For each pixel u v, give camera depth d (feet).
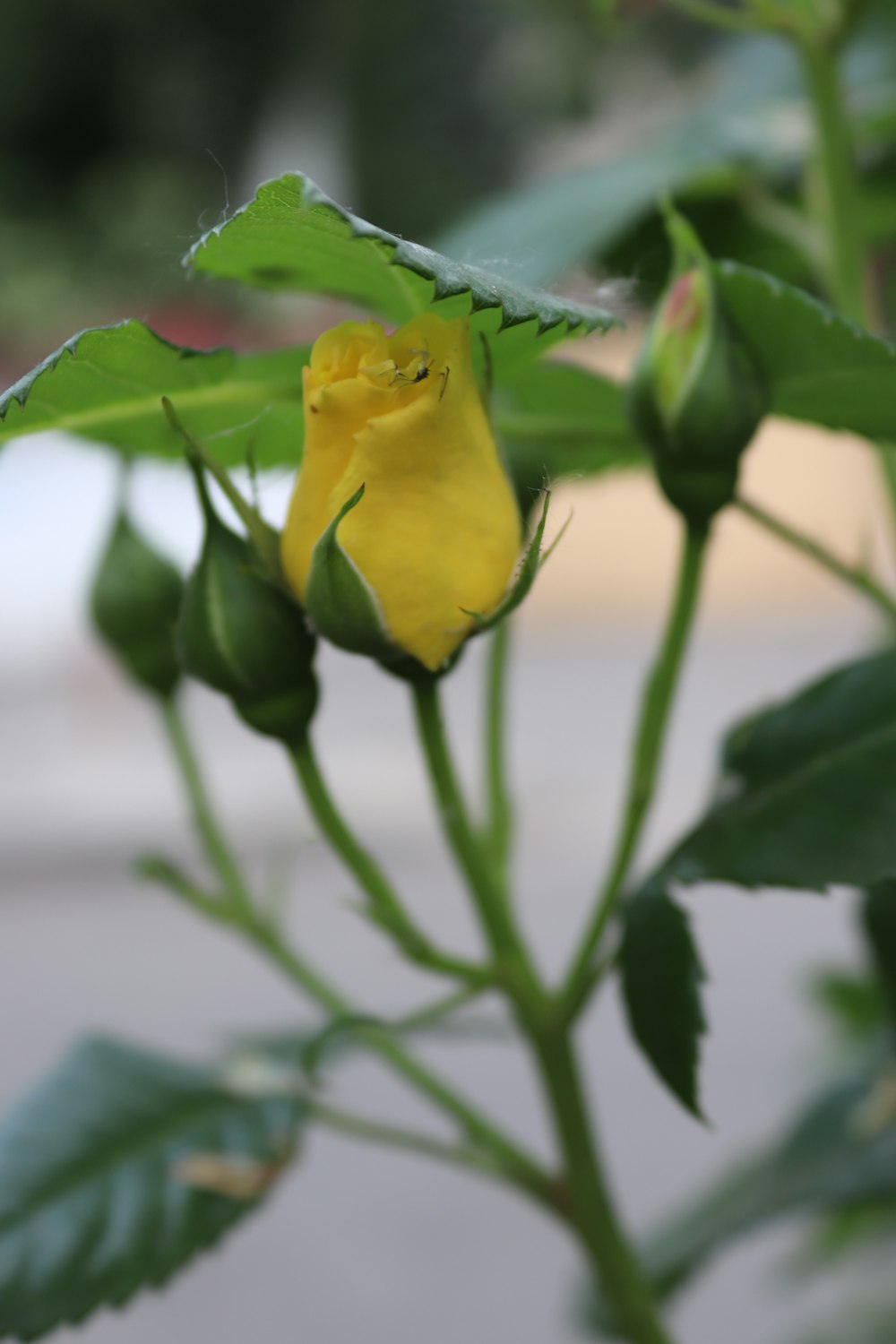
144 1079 1.32
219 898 1.32
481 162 16.90
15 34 20.26
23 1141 1.30
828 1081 1.46
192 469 1.12
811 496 7.93
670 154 1.46
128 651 1.32
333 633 1.09
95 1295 1.25
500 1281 4.40
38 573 12.30
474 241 1.45
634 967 1.16
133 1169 1.29
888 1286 1.66
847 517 7.85
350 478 1.07
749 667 12.25
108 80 21.11
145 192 19.84
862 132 1.40
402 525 1.08
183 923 7.06
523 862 7.42
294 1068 1.34
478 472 1.08
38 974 6.50
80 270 19.38
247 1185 1.28
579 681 12.41
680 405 1.15
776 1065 5.00
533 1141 4.79
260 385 1.16
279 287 1.12
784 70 1.48
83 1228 1.27
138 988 6.25
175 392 1.14
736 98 1.49
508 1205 4.82
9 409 1.11
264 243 1.07
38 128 21.02
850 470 7.81
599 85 3.18
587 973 1.20
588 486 1.34
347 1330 4.17
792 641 13.33
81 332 1.08
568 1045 1.21
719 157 1.45
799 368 1.16
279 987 6.17
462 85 16.81
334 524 1.07
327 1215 4.76
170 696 1.32
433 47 17.03
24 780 9.58
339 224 1.03
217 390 1.16
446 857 7.61
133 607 1.32
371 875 1.18
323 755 9.71
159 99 21.06
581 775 9.12
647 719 1.18
